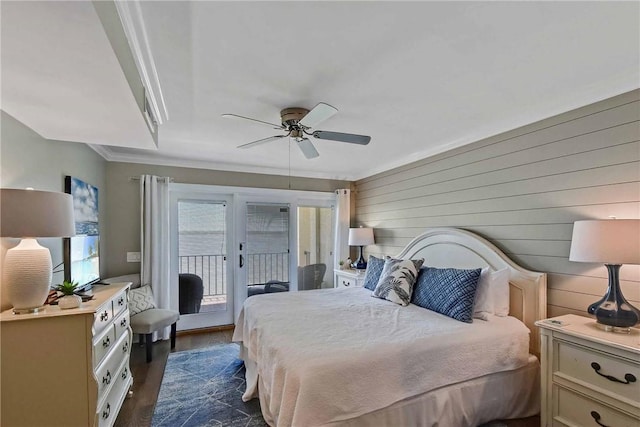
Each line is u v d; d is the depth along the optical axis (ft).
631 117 6.75
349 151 12.52
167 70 6.15
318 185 17.35
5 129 5.97
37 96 5.27
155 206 13.14
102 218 12.40
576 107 7.64
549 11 4.64
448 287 8.55
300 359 5.73
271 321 7.90
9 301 5.91
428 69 6.27
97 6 3.32
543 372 6.84
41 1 3.04
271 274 16.28
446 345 6.62
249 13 4.59
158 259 13.20
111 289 8.13
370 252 16.28
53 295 6.72
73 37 3.68
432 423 6.21
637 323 6.23
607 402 5.77
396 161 14.10
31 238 5.87
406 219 13.75
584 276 7.53
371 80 6.68
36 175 7.14
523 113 8.53
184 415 7.78
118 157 13.05
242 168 15.44
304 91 7.14
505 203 9.39
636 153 6.68
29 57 4.10
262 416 7.70
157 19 4.68
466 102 7.85
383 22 4.85
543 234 8.37
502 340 7.21
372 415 5.66
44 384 5.63
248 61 5.89
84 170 10.18
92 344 5.93
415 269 10.04
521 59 5.94
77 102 5.55
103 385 6.51
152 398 8.55
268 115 8.47
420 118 8.91
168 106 7.82
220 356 11.49
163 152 12.69
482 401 6.87
